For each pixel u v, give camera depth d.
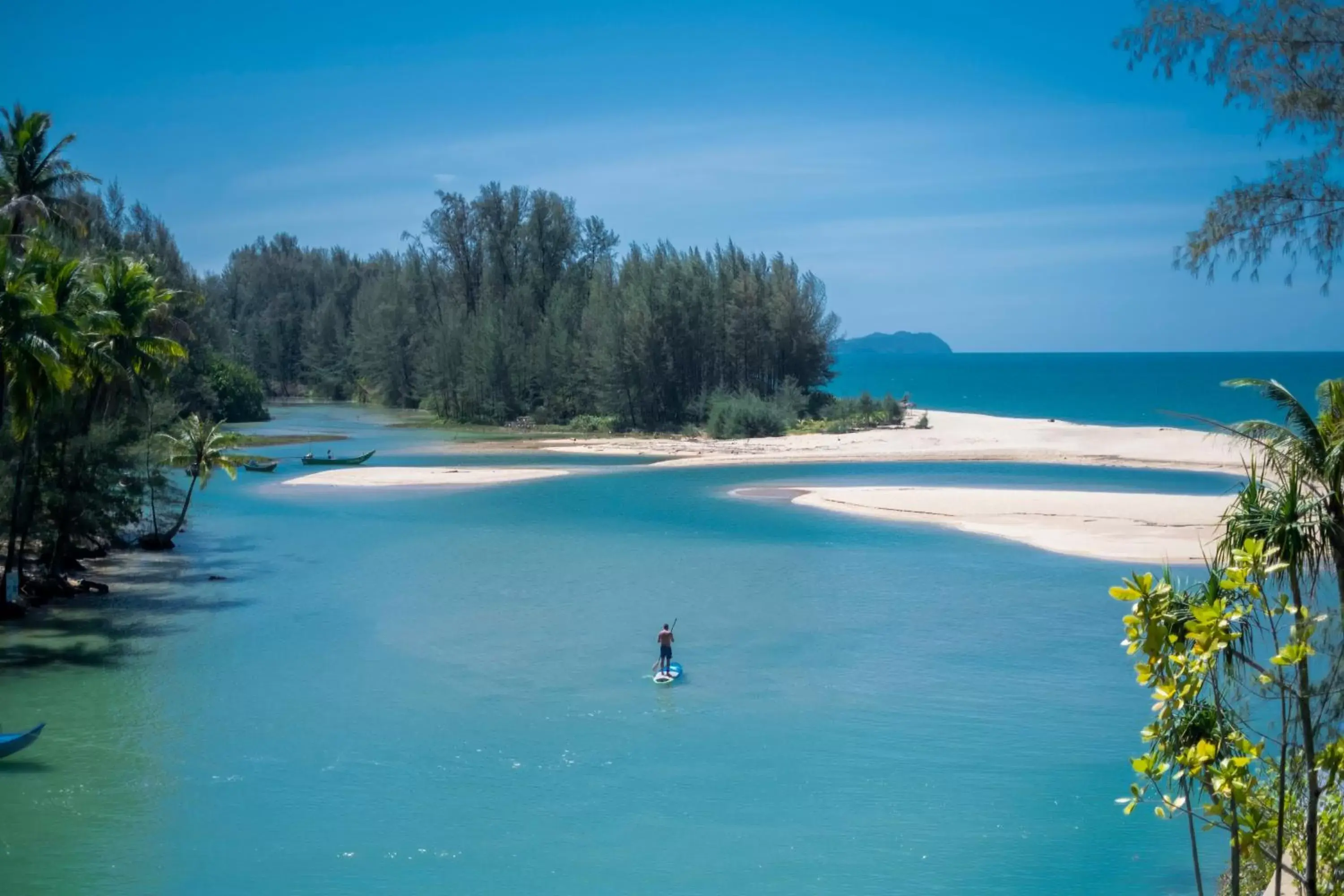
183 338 62.72
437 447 94.19
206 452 50.03
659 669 29.27
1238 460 74.25
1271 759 11.20
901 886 18.02
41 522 39.25
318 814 21.02
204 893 17.84
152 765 23.38
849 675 29.11
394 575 42.28
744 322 108.62
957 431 98.25
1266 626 25.58
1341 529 12.39
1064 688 27.88
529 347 116.50
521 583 40.53
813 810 20.91
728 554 45.72
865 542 47.97
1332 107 13.14
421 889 18.02
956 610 35.78
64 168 48.41
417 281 139.25
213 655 31.52
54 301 31.91
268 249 181.25
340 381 160.50
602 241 128.12
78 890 18.05
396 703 27.20
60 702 27.44
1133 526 49.66
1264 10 13.38
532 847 19.52
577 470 76.69
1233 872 10.38
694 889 17.91
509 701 27.31
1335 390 13.51
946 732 24.88
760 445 91.31
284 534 51.78
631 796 21.66
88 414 41.88
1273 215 13.77
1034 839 19.70
